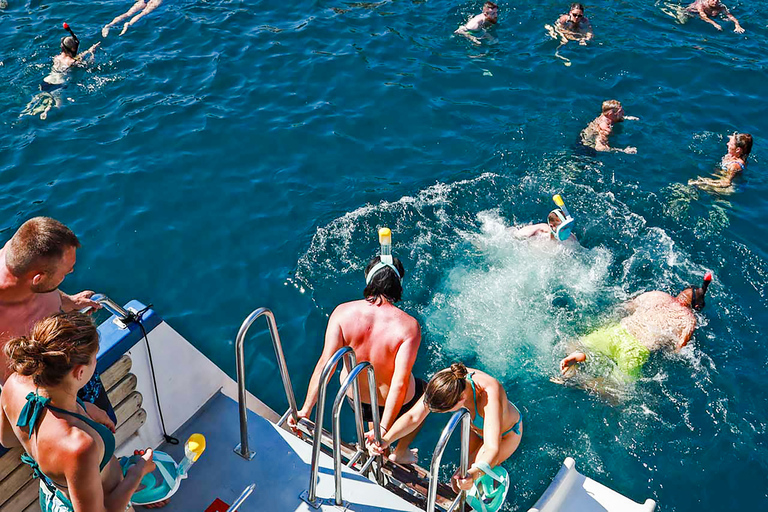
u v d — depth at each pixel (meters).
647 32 11.56
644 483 5.47
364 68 10.44
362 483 3.84
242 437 3.92
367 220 7.90
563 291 7.11
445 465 5.50
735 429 5.86
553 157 8.93
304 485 3.82
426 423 5.87
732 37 11.52
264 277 7.20
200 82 10.00
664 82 10.43
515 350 6.47
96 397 3.31
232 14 11.68
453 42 11.17
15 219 7.68
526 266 7.36
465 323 6.72
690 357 6.48
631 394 6.12
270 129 9.20
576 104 9.91
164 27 11.23
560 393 6.11
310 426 4.41
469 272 7.28
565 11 11.97
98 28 11.14
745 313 6.97
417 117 9.56
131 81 9.96
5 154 8.62
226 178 8.44
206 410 4.27
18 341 2.51
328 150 8.94
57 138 8.89
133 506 3.62
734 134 9.18
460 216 8.02
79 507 2.58
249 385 6.16
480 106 9.82
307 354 6.46
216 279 7.17
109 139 8.91
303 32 11.23
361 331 4.26
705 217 8.11
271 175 8.52
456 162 8.84
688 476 5.52
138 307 3.79
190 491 3.77
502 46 11.11
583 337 6.61
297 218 7.91
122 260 7.32
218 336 6.58
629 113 9.80
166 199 8.09
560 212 7.43
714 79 10.49
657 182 8.60
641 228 7.93
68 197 8.04
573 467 4.49
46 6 11.76
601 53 10.95
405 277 7.20
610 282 7.24
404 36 11.26
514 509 5.27
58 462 2.52
